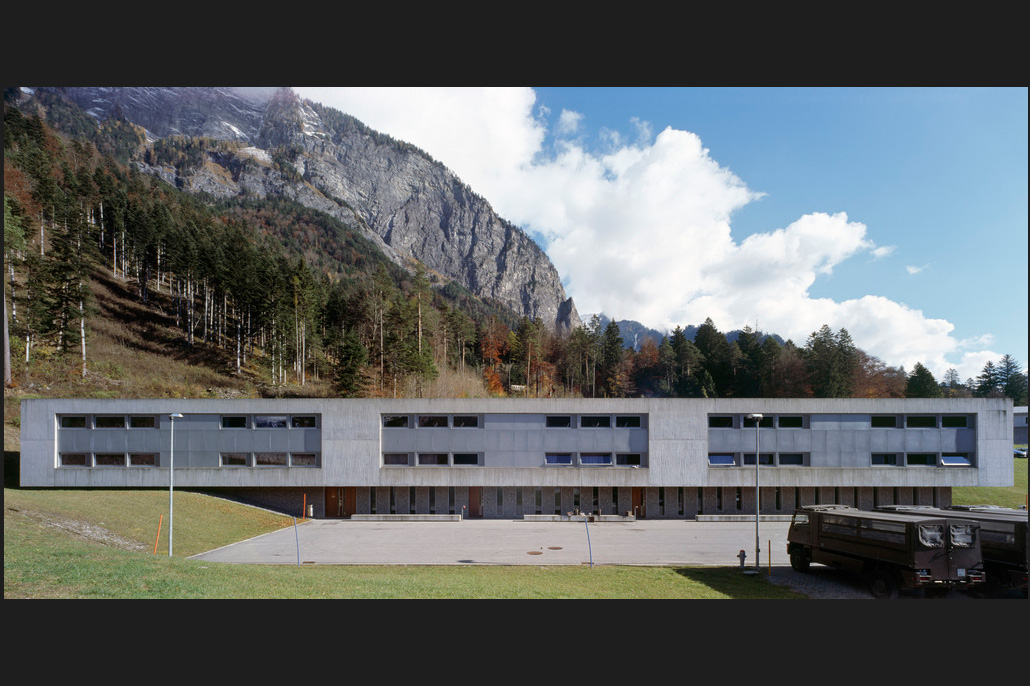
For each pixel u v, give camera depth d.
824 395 105.44
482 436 42.31
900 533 20.81
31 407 40.91
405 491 43.31
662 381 123.69
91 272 102.62
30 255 86.38
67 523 28.98
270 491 43.22
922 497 42.97
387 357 103.38
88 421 41.31
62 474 40.59
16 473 44.34
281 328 101.69
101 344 89.06
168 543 30.17
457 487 43.31
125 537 29.55
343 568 26.12
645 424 42.47
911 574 20.22
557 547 31.69
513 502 43.25
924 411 42.00
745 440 42.19
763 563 27.84
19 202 91.75
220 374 94.25
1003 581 21.56
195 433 41.75
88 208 116.44
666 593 21.80
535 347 127.81
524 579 23.91
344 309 114.88
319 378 101.62
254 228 197.00
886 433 42.16
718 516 41.59
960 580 20.25
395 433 42.47
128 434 41.31
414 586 21.17
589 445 42.31
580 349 125.56
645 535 35.62
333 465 41.88
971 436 42.06
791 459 42.09
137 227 114.81
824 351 106.69
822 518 24.59
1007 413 41.94
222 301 111.06
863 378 116.81
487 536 35.09
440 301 183.25
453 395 103.75
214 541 32.31
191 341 99.00
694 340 130.62
